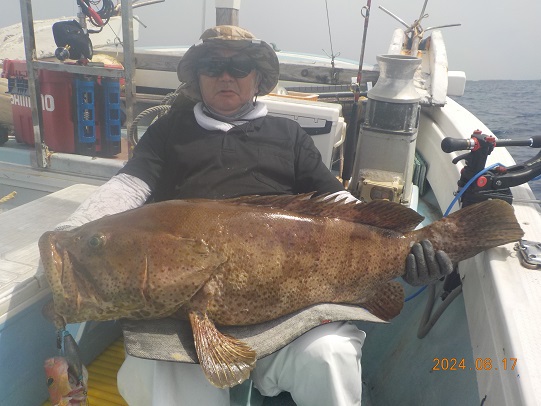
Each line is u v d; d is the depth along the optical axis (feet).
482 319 5.86
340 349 5.49
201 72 7.39
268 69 8.14
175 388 5.47
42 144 10.53
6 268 6.02
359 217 6.18
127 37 9.34
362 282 6.13
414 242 6.21
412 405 7.07
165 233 5.38
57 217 7.64
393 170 9.76
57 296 5.18
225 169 7.24
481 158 7.01
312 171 7.59
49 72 10.36
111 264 5.24
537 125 59.88
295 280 5.77
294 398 5.98
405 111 9.50
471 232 6.18
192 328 5.25
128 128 9.84
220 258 5.44
